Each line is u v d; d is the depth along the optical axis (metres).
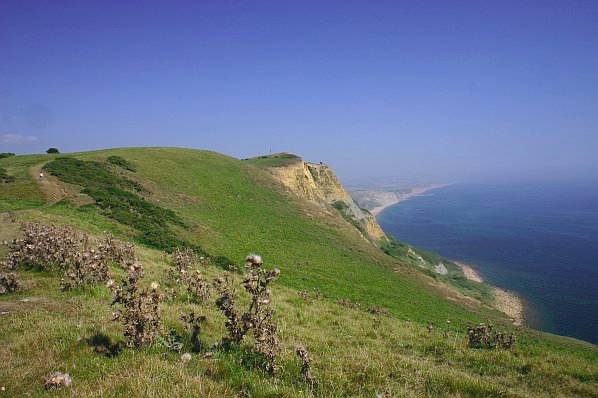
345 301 25.53
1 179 38.56
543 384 9.51
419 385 7.66
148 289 8.23
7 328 8.51
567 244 148.38
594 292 88.62
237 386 6.16
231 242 41.03
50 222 25.59
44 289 12.55
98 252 14.39
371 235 95.25
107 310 10.28
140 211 38.22
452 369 9.90
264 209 56.91
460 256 128.62
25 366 6.68
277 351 7.48
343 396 6.57
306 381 6.83
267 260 38.66
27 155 58.00
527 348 13.05
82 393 5.58
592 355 26.78
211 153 80.00
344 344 11.58
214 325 10.18
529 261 120.81
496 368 10.47
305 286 33.78
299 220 57.69
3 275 12.14
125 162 54.06
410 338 14.26
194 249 33.06
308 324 14.09
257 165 86.12
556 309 76.50
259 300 7.90
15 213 26.78
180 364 6.71
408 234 179.25
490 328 13.98
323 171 100.44
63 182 39.91
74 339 7.68
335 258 46.16
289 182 80.12
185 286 14.92
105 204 35.53
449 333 17.44
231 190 59.94
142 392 5.52
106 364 6.71
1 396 5.71
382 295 37.22
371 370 7.94
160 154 65.88
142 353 7.13
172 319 9.52
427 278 54.44
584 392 9.16
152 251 26.25
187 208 47.12
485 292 86.56
